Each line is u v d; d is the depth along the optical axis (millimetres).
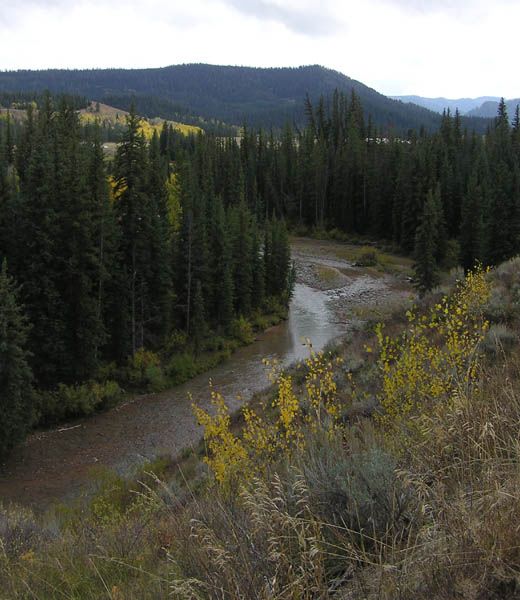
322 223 98625
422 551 2512
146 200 35875
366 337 15086
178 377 34438
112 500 11852
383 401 6445
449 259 65250
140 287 36562
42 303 29328
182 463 13500
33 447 24594
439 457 3328
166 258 38000
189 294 41062
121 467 20797
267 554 2574
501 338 7750
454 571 2283
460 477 3109
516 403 3584
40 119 54594
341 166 97562
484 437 3088
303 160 104250
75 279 30000
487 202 60219
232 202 92812
